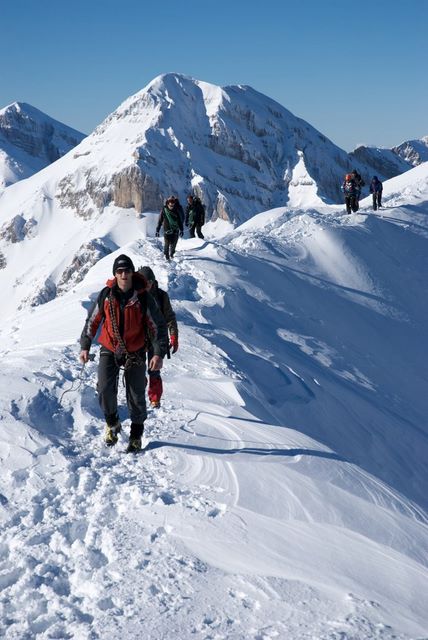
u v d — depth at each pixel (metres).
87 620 3.23
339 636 2.97
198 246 22.95
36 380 7.41
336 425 10.98
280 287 20.75
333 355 17.25
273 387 11.27
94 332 5.75
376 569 3.83
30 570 3.78
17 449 5.51
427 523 4.97
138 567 3.68
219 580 3.54
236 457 5.54
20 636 3.11
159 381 6.03
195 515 4.33
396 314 23.08
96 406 7.21
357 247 27.06
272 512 4.46
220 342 12.46
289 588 3.48
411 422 14.82
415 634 3.08
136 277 5.61
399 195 42.06
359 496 5.02
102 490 4.80
